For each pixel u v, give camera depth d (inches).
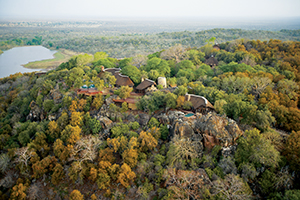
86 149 2158.0
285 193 1510.8
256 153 1745.8
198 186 1686.8
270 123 2155.5
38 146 2374.5
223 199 1540.4
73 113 2578.7
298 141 1723.7
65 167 2167.8
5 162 2242.9
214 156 1924.2
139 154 2097.7
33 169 2111.2
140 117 2613.2
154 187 1876.2
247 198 1546.5
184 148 1931.6
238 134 1958.7
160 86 3257.9
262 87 2701.8
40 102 3213.6
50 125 2507.4
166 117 2418.8
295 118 2130.9
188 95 2610.7
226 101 2514.8
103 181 1879.9
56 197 1974.7
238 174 1743.4
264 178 1680.6
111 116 2642.7
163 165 1993.1
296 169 1657.2
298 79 3312.0
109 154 2107.5
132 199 1834.4
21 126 2812.5
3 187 2106.3
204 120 2090.3
